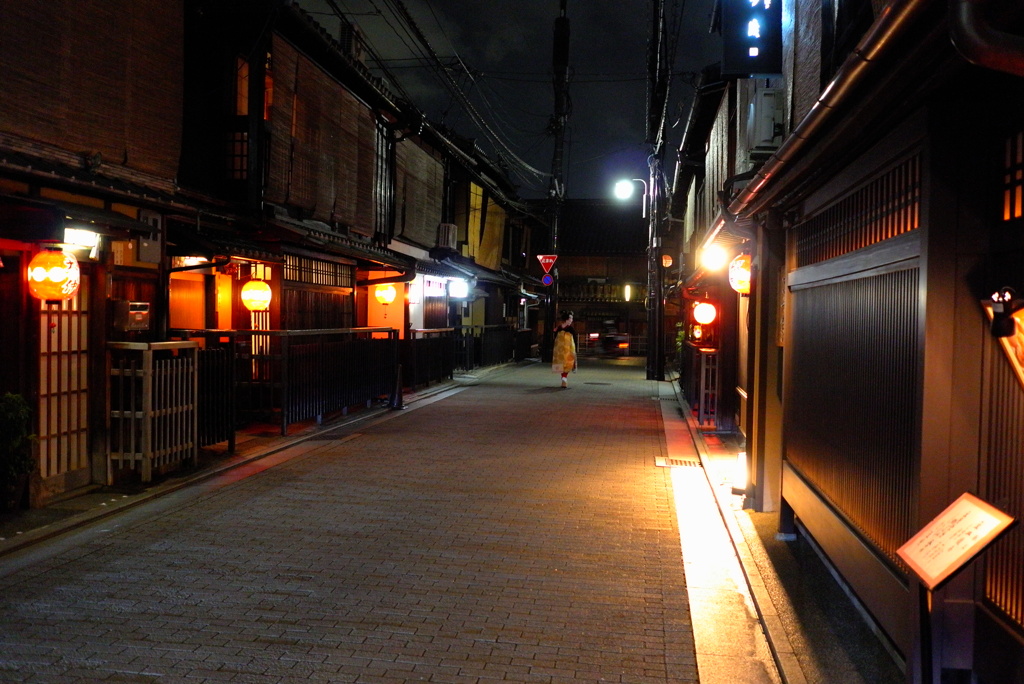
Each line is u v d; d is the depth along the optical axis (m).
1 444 7.30
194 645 5.03
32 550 6.93
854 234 5.73
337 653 4.96
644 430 15.16
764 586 6.13
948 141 3.97
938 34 3.20
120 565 6.59
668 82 22.05
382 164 20.52
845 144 5.24
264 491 9.45
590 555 7.16
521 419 16.38
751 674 4.81
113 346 9.12
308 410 13.95
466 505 8.94
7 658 4.80
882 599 4.72
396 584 6.28
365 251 16.86
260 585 6.18
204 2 13.55
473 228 30.94
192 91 13.73
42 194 8.01
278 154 14.27
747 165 11.82
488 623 5.52
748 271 11.06
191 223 11.98
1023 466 3.60
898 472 4.56
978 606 4.00
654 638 5.33
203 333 11.91
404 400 19.17
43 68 8.03
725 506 8.79
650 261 28.95
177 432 9.81
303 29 14.12
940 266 3.98
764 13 8.39
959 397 3.99
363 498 9.18
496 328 36.06
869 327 5.19
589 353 47.06
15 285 7.95
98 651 4.91
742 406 13.65
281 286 14.42
